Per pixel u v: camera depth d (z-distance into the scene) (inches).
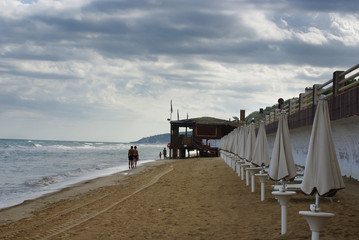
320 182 208.1
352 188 437.7
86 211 462.9
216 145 2137.1
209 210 413.1
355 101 382.0
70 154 2391.7
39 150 2856.8
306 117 590.9
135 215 411.5
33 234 351.9
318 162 211.8
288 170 308.7
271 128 914.7
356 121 454.6
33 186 779.4
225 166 1049.5
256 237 281.0
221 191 552.7
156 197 539.8
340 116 427.5
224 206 429.1
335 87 474.3
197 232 318.3
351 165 508.7
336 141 544.7
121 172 1144.8
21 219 451.2
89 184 820.0
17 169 1186.6
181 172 983.6
